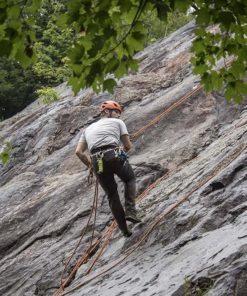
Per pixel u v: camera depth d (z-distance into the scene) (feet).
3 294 35.42
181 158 40.52
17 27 14.76
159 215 30.76
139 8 14.71
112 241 33.19
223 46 17.42
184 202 30.30
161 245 27.96
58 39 82.84
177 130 45.65
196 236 25.81
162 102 49.96
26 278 35.27
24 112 77.92
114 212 29.89
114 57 15.70
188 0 14.76
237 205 26.96
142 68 63.93
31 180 49.39
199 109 46.78
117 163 29.71
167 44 68.44
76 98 64.13
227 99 18.49
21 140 59.77
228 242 22.39
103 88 16.21
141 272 25.23
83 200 40.86
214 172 32.19
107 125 30.45
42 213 42.52
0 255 41.75
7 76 114.32
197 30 17.28
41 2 15.12
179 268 22.77
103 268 29.55
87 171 46.52
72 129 56.70
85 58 15.35
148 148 44.91
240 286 19.25
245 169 29.58
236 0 14.90
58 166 50.49
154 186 37.24
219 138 39.86
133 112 51.29
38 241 39.24
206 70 18.20
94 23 14.69
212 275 20.48
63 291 30.42
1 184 55.11
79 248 34.94
